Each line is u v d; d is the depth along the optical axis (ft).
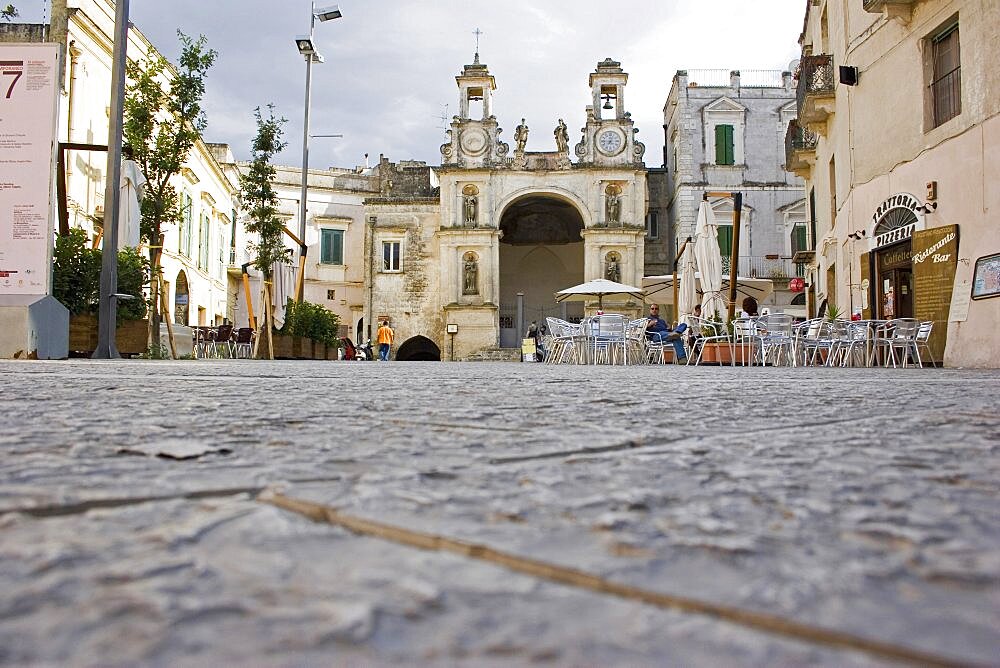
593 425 8.32
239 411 9.61
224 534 3.17
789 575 2.62
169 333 50.88
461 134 129.18
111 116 40.19
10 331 35.53
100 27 66.54
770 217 121.90
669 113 135.95
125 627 2.08
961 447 6.54
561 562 2.73
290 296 76.59
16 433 7.02
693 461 5.64
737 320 57.26
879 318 54.75
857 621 2.16
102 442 6.42
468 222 127.75
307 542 3.06
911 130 50.06
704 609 2.28
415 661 1.89
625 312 121.70
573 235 147.64
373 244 131.23
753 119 123.13
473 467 5.27
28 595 2.34
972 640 2.03
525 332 144.46
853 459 5.79
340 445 6.47
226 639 2.01
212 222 119.34
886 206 52.75
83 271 44.75
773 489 4.46
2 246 36.63
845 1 60.23
